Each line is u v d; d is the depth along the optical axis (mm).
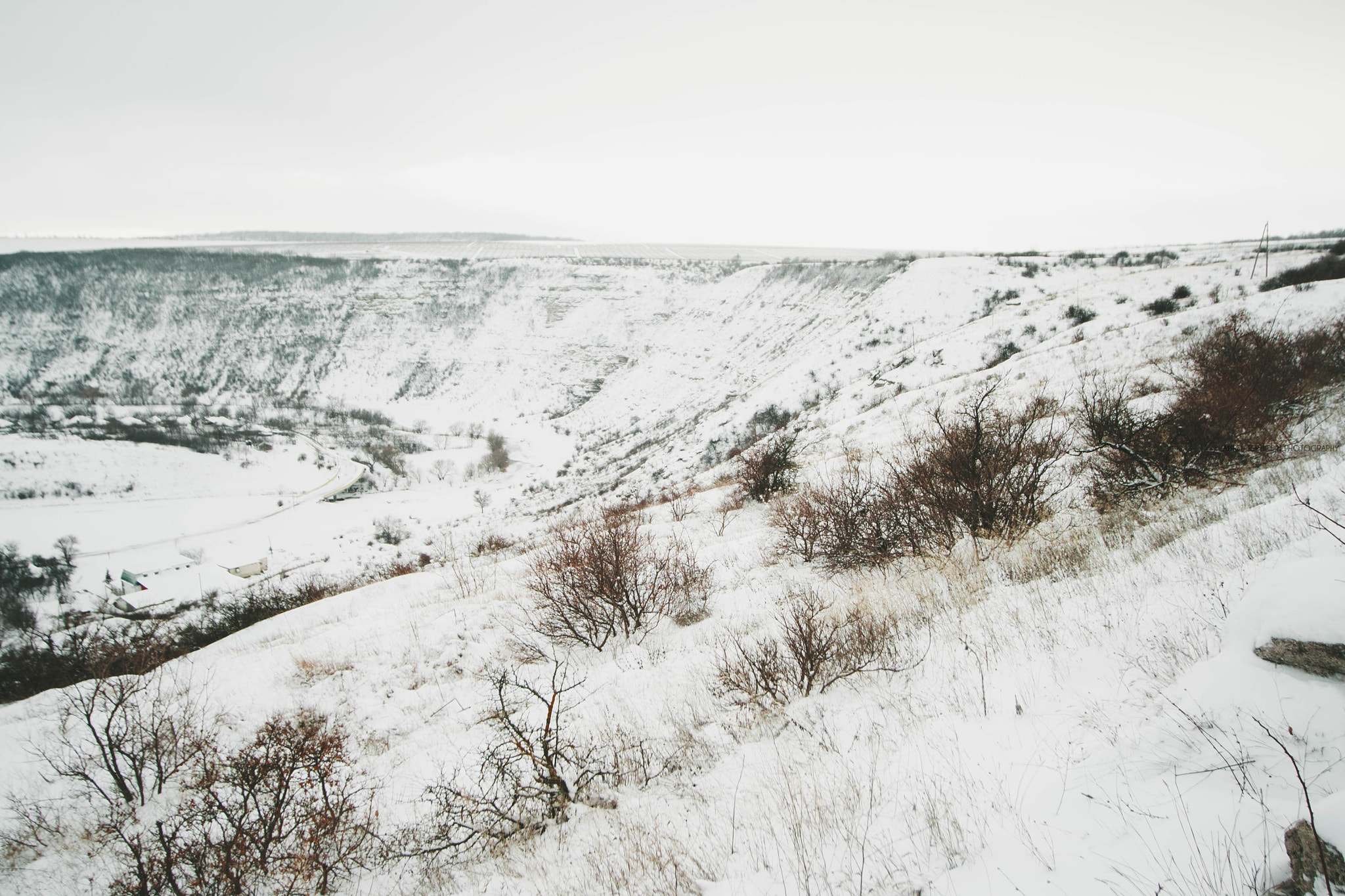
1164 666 3650
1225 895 2121
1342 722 2592
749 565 10594
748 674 5734
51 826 5832
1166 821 2514
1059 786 2984
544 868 3973
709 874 3264
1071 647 4445
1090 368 19781
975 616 5785
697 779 4578
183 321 150750
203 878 4363
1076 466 9688
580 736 5621
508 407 104000
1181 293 31156
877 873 2838
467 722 6691
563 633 8492
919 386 30703
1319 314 17516
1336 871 1977
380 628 10938
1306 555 4090
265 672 9453
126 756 6180
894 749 3996
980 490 8172
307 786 5086
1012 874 2525
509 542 24078
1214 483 7848
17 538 59594
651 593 8758
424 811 5117
